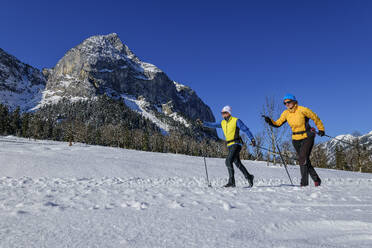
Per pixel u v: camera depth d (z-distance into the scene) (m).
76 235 1.38
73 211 2.10
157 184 5.23
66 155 17.20
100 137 90.12
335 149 47.59
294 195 2.92
